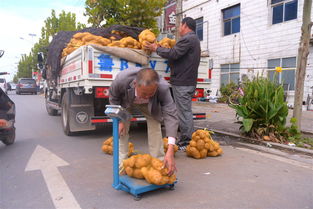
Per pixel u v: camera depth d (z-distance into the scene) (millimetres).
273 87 5645
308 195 2977
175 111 2814
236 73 14258
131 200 2842
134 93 2941
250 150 4949
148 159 2961
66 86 6234
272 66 12383
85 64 4812
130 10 9977
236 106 5727
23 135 6324
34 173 3674
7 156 4535
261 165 4031
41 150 4887
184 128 4840
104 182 3330
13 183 3328
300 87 5730
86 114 5816
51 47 7902
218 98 14109
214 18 15438
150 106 2926
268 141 5332
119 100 3215
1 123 4691
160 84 2807
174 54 4582
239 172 3711
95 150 4879
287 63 11711
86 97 5816
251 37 13266
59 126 7645
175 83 4797
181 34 4930
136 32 6621
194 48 4652
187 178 3479
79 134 6309
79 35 6086
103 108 5965
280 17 11992
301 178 3496
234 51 14258
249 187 3191
